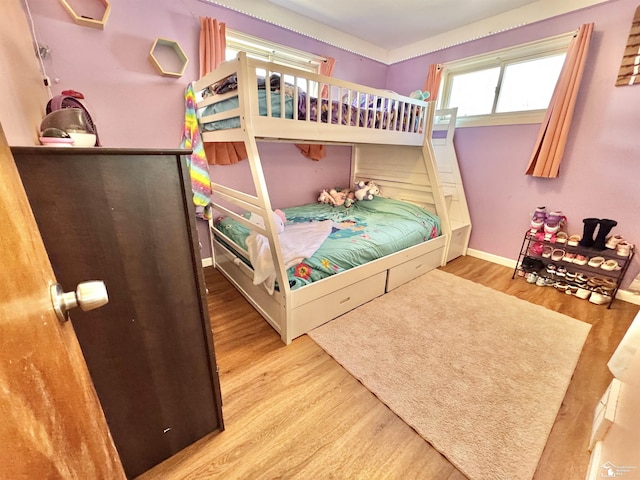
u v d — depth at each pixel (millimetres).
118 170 761
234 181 2912
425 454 1172
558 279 2566
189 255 951
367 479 1080
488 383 1513
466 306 2254
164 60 2279
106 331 844
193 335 1036
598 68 2293
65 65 1914
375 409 1370
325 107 2072
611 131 2305
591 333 1950
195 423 1159
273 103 1747
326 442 1212
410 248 2553
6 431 263
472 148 3168
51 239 708
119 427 958
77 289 427
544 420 1307
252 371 1588
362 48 3504
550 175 2578
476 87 3180
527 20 2598
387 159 3434
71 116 1225
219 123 2027
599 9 2229
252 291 2191
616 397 1085
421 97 3002
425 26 3068
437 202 2994
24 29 1459
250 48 2781
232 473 1090
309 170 3496
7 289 292
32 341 329
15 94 1106
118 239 803
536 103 2766
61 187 695
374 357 1694
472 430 1262
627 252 2209
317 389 1477
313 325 1939
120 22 2049
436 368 1614
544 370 1604
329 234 2422
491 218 3156
